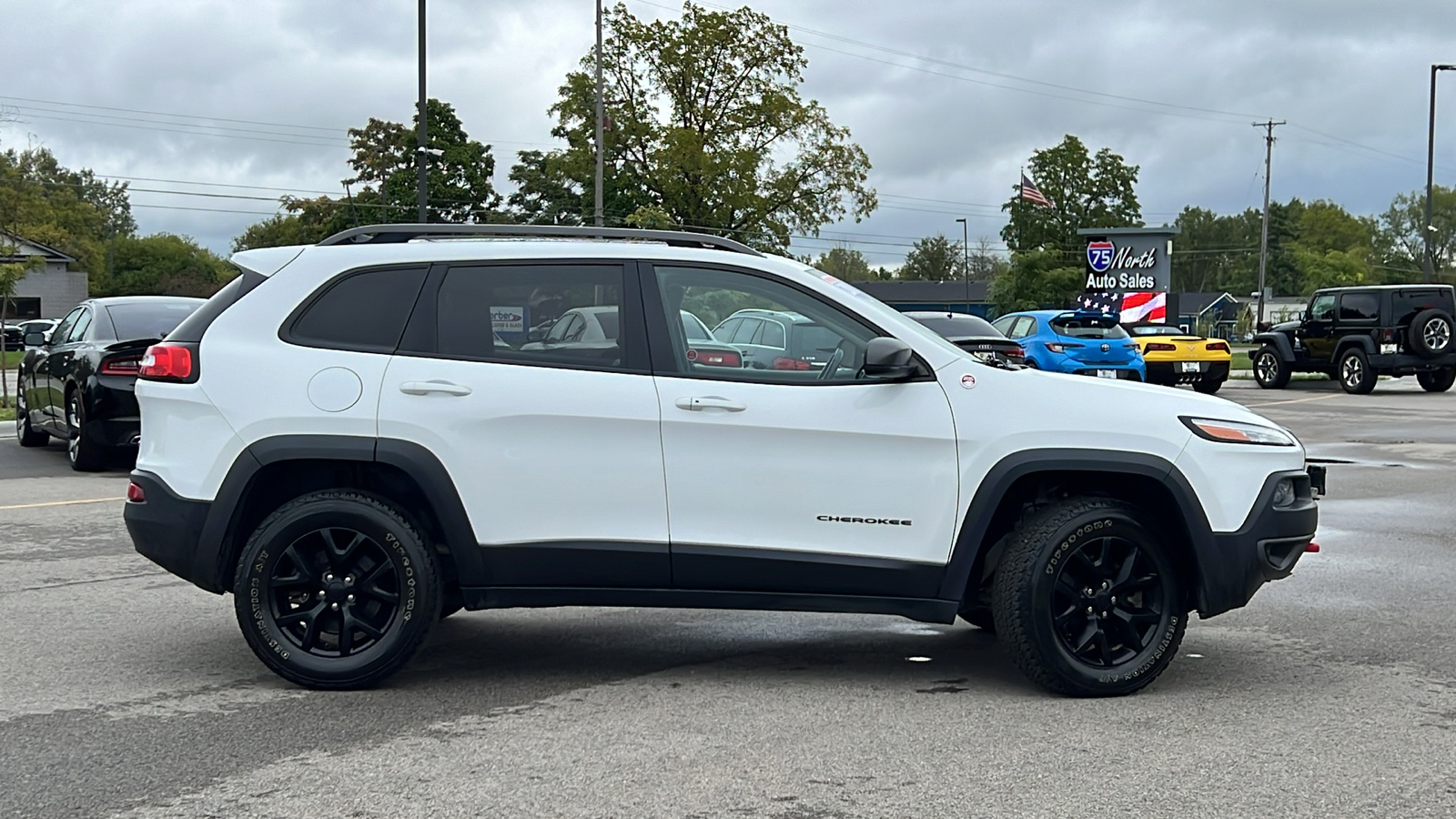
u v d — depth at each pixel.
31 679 5.39
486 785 4.13
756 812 3.89
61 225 78.88
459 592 5.48
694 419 5.14
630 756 4.43
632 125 55.69
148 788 4.10
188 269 111.69
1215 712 5.01
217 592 5.27
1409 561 8.26
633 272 5.31
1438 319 25.23
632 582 5.20
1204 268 162.75
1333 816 3.87
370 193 67.88
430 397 5.16
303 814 3.87
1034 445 5.16
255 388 5.18
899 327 5.29
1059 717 4.93
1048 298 80.56
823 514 5.17
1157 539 5.20
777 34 56.72
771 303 5.33
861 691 5.31
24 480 12.02
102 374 11.95
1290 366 27.95
